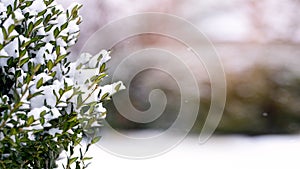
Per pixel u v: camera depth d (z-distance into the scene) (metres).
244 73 9.88
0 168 2.32
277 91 9.80
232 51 10.36
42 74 2.32
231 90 9.79
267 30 12.03
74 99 2.43
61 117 2.41
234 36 11.98
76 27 2.66
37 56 2.43
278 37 11.96
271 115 9.79
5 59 2.30
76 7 2.71
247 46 10.59
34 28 2.45
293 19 12.06
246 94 9.78
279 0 12.16
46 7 2.57
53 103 2.32
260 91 9.78
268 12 12.18
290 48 10.49
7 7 2.38
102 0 11.13
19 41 2.33
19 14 2.27
